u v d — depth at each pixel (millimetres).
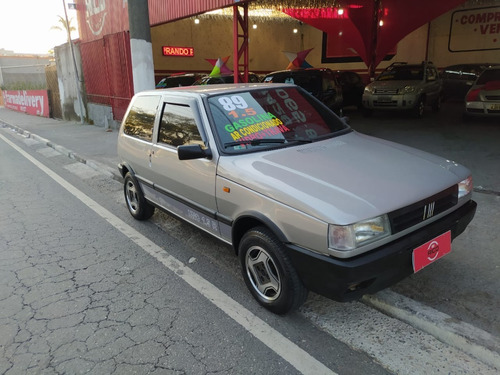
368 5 14969
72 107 18359
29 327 3117
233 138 3457
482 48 18375
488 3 17688
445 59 19688
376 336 2859
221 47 23297
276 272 3006
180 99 3959
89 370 2643
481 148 7688
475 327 2771
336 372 2545
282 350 2768
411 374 2482
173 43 21344
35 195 6781
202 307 3320
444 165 3279
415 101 11906
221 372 2586
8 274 3982
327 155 3305
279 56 25672
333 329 2963
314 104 4215
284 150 3422
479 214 4605
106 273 3955
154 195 4637
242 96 3861
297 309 3145
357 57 22828
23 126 17312
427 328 2873
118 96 14086
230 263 4105
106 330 3053
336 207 2543
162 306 3350
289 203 2717
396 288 3309
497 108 10273
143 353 2787
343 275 2482
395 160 3252
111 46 13844
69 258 4312
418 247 2721
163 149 4098
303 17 16172
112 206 6078
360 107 16531
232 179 3178
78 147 11055
